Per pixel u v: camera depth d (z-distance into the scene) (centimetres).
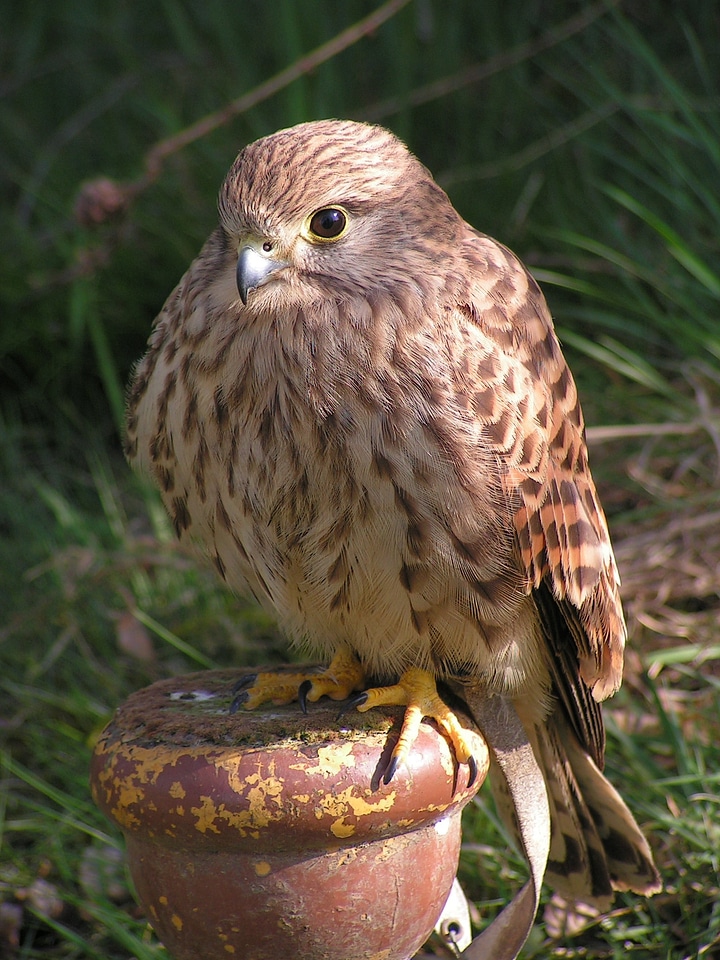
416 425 483
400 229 502
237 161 509
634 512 839
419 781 429
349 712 463
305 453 490
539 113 1095
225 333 497
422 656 526
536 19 1137
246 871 421
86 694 812
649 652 767
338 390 484
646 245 991
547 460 523
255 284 483
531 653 534
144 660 813
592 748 568
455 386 487
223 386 497
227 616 824
